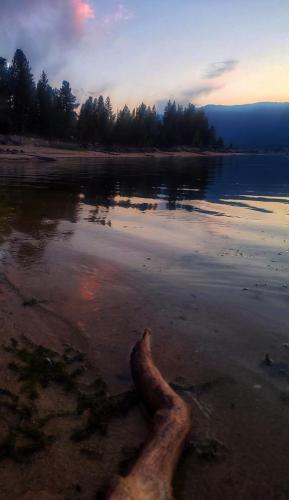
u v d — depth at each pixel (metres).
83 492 2.12
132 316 4.23
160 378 3.02
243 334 3.93
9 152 39.66
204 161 58.50
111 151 73.81
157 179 23.33
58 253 6.41
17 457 2.32
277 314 4.39
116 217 9.97
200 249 6.95
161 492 2.05
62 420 2.65
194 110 118.19
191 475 2.30
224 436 2.60
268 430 2.67
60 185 16.45
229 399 2.96
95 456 2.36
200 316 4.29
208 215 10.70
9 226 8.26
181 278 5.43
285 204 13.41
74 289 4.91
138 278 5.37
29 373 3.12
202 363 3.41
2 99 64.44
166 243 7.32
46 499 2.07
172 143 105.44
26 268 5.60
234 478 2.30
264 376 3.25
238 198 15.04
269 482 2.29
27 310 4.25
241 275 5.60
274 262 6.23
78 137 80.00
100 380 3.13
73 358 3.39
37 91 73.19
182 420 2.55
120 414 2.76
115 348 3.60
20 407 2.73
